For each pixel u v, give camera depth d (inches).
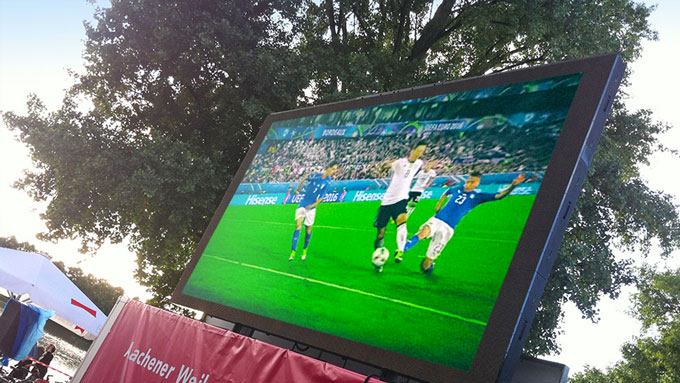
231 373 193.2
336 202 241.0
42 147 611.5
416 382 177.6
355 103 271.6
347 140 260.4
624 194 664.4
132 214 672.4
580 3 611.2
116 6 647.8
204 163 599.2
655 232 678.5
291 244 248.5
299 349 226.4
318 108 296.0
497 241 169.6
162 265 722.2
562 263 585.9
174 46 639.8
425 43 780.0
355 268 210.1
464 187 191.0
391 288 191.3
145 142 604.7
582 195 635.5
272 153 305.9
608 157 650.8
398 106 245.3
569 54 609.0
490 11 670.5
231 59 619.8
